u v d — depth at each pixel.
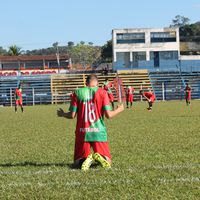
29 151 21.28
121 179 13.68
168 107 64.94
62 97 98.50
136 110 58.75
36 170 15.80
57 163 17.45
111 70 111.88
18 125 38.72
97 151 15.95
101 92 16.03
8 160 18.58
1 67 162.75
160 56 134.25
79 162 16.03
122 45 132.50
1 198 11.95
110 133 28.84
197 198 11.42
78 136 16.03
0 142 25.59
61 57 165.62
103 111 16.02
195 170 14.88
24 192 12.52
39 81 101.12
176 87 101.12
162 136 26.23
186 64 123.31
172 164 16.22
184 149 20.36
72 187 12.89
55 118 47.88
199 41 151.75
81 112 16.00
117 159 17.70
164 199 11.37
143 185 12.88
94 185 13.03
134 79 103.31
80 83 101.88
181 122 36.38
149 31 133.38
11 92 94.25
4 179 14.32
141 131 29.78
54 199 11.74
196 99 98.38
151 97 58.34
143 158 17.89
